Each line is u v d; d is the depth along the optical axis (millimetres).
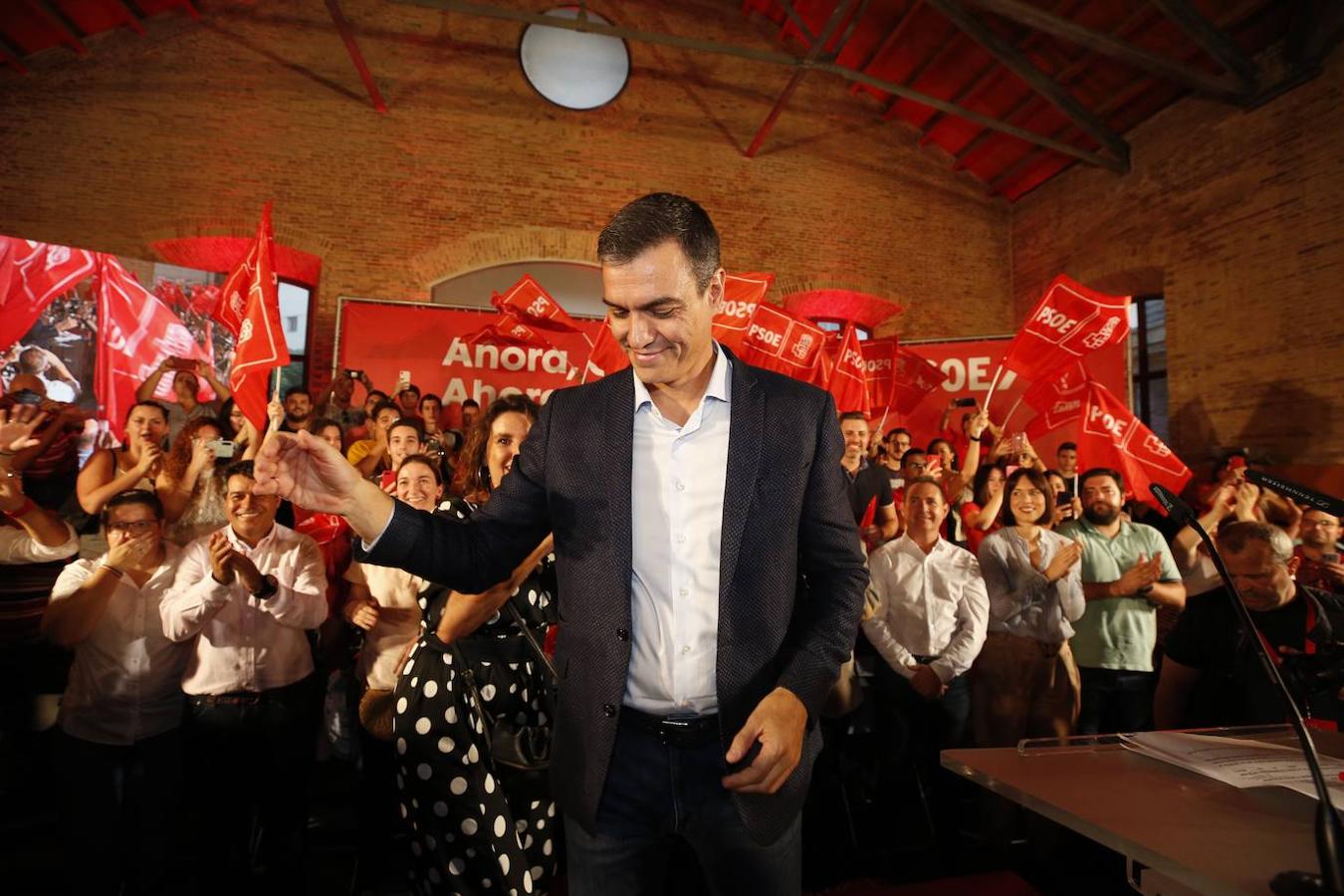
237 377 3371
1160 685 2561
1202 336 6645
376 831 2758
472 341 6062
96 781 2387
